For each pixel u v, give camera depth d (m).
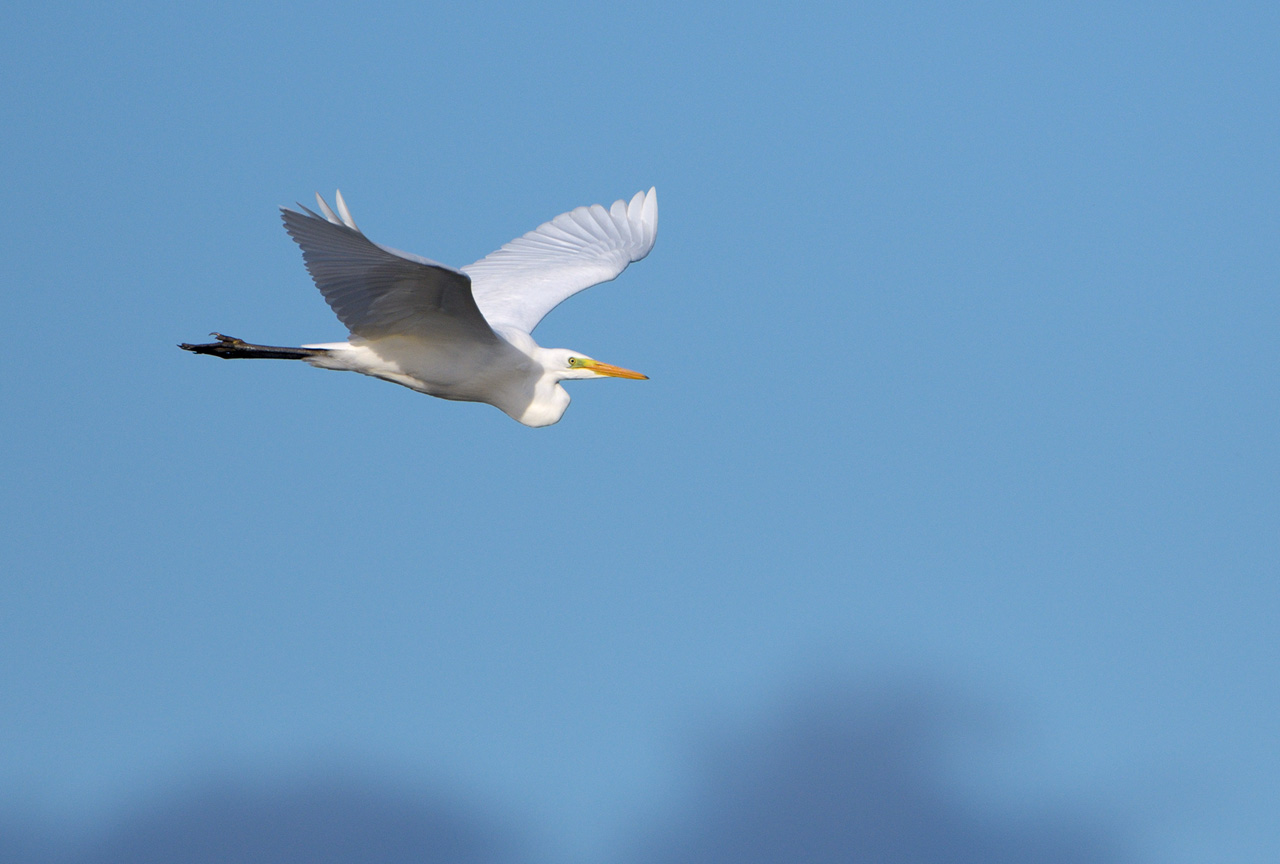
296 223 10.59
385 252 10.20
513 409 13.80
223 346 12.48
